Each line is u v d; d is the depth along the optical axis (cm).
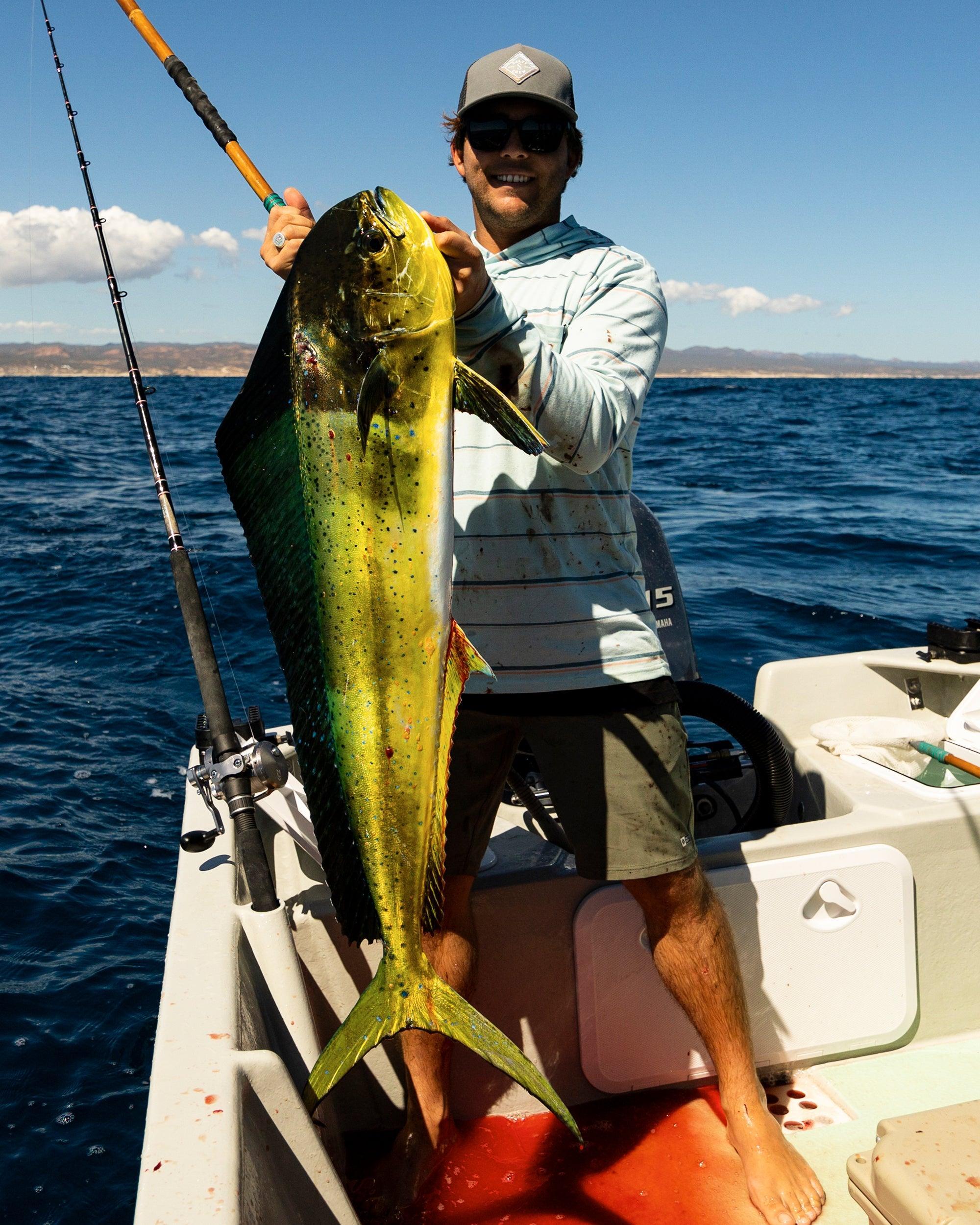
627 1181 219
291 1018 202
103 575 1177
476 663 163
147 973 435
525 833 267
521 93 208
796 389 10575
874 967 251
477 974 231
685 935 215
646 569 349
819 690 338
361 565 154
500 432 155
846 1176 219
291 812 245
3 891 499
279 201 181
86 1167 330
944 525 1476
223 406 5662
